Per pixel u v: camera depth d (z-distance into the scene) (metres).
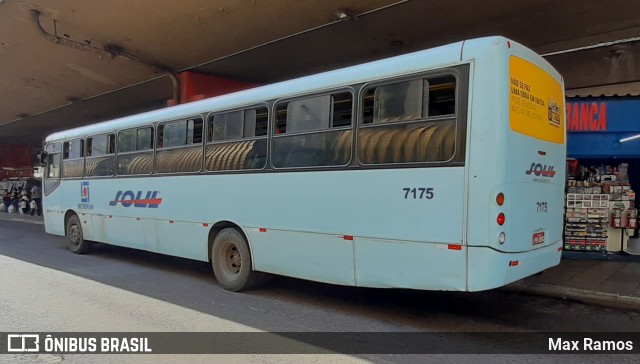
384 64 5.49
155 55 13.91
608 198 9.30
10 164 39.41
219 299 6.84
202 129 7.81
